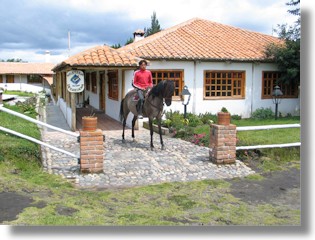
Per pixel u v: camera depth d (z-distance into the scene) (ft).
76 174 25.11
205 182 24.00
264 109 57.93
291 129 42.04
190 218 17.76
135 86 35.09
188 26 66.49
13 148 26.55
